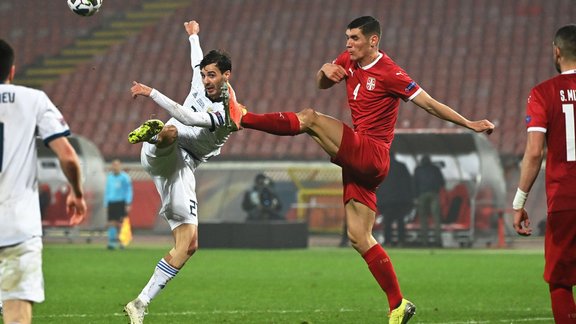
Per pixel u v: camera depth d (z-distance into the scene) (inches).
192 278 1834.4
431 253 2603.3
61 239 3398.1
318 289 1630.2
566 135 808.9
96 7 989.8
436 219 2869.1
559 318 808.9
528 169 812.0
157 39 4483.3
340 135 987.3
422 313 1268.5
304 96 4037.9
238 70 4207.7
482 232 3016.7
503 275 1914.4
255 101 4067.4
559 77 818.2
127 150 3927.2
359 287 1667.1
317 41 4271.7
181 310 1304.1
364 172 1003.9
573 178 807.1
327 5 4426.7
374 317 1218.0
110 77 4330.7
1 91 680.4
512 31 4116.6
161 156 991.6
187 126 1025.5
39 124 681.0
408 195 2854.3
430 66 4052.7
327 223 3410.4
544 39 4060.0
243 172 3624.5
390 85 1004.6
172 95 4210.1
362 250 1016.9
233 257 2436.0
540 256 2492.6
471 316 1230.9
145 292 999.0
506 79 3939.5
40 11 4795.8
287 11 4448.8
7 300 674.8
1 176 673.0
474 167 2994.6
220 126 974.4
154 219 3535.9
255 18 4448.8
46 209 3250.5
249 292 1573.6
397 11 4315.9
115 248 2763.3
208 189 3604.8
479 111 3838.6
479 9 4234.7
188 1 4675.2
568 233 807.1
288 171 3467.0
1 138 676.1
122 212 2763.3
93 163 3260.3
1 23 4778.5
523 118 3762.3
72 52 4532.5
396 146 3070.9
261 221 2829.7
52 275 1887.3
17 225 671.1
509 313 1269.7
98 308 1318.9
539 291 1606.8
